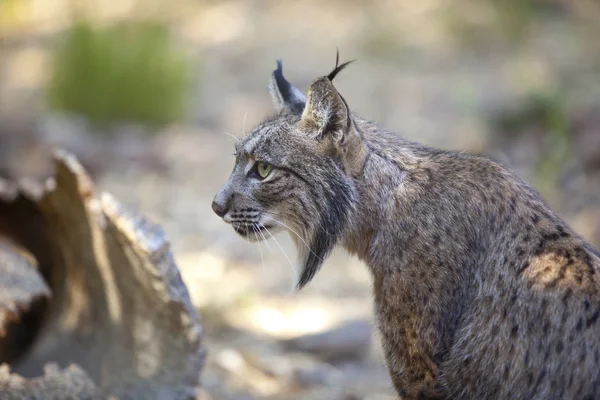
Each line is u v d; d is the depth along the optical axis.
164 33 22.11
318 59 24.75
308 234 8.27
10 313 8.72
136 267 8.72
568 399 6.79
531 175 16.30
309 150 8.10
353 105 21.25
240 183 8.34
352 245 8.23
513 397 7.06
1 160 17.23
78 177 9.15
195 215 16.23
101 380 9.38
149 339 9.05
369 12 28.23
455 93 21.16
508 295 7.23
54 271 10.54
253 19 28.64
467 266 7.52
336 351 11.74
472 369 7.30
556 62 22.61
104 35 21.33
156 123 20.89
